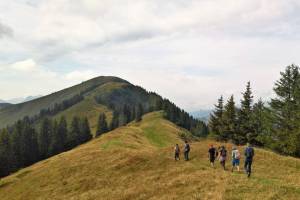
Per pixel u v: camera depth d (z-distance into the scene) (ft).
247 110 247.09
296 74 199.72
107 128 582.35
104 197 112.78
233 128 248.73
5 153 375.45
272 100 205.05
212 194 86.69
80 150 211.61
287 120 196.34
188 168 120.67
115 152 172.65
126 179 127.75
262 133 216.74
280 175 104.32
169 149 164.96
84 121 543.39
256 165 120.67
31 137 446.19
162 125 433.89
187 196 90.07
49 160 230.27
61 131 486.38
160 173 124.06
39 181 159.94
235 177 99.81
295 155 194.29
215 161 131.03
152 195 101.09
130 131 344.69
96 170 148.05
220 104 273.95
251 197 80.12
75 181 141.69
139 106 621.31
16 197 151.84
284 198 77.66
